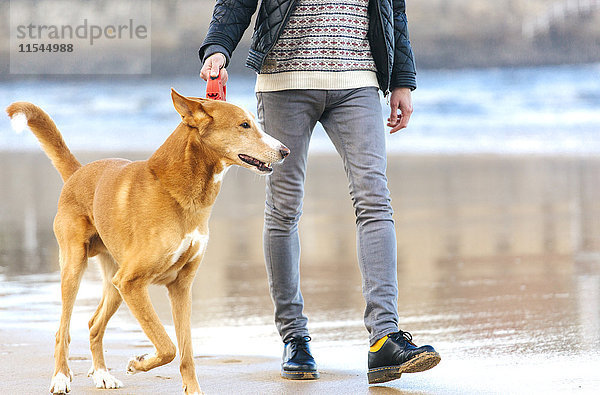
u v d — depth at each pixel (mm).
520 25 58562
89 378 7121
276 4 6891
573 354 7320
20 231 16062
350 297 10406
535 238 14477
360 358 7617
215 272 12172
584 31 57531
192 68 61312
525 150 32531
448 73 58844
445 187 22047
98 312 7168
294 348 7047
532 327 8508
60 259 7113
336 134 7141
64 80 60406
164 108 51562
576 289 10492
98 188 6812
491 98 49000
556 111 44469
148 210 6379
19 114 7426
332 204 19094
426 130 40250
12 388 6660
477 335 8227
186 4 60844
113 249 6629
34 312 9805
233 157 6566
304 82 6977
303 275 11891
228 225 16453
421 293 10500
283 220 7270
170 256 6402
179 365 6879
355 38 7039
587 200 19062
